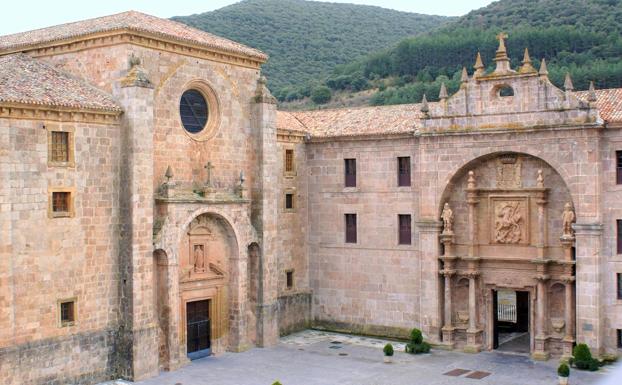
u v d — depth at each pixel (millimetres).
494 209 47031
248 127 48094
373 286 51312
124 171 39594
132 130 39281
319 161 53250
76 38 41250
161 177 42094
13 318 34469
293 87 117812
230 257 46719
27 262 35312
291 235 52531
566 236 43688
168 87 42469
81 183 37875
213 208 44406
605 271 42500
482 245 47594
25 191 35188
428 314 48469
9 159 34438
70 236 37344
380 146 50656
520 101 44781
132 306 39281
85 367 38062
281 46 135875
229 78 46656
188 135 43844
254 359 44844
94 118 38344
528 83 44469
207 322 46000
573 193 43094
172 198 41531
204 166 44844
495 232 46938
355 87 112688
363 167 51438
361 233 51688
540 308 45156
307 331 53188
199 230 44688
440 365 43688
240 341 46656
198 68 44438
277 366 43219
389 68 114062
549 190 45031
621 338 42281
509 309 61219
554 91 43656
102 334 38938
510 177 46312
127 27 39469
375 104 99312
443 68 107438
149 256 40156
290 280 52656
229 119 46656
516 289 46406
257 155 48031
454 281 48500
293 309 52500
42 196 36000
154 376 40375
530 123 44406
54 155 36750
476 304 47750
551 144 43875
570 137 43156
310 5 161875
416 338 47031
